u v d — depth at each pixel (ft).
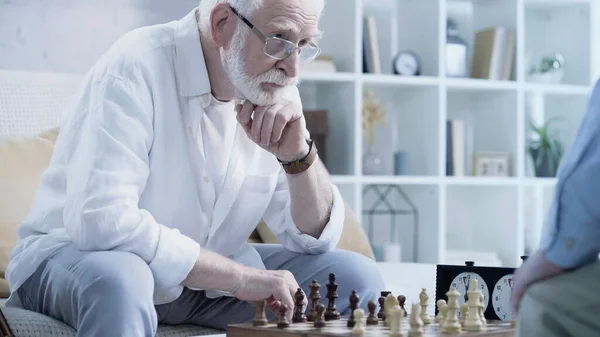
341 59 13.08
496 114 14.15
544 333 3.44
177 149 5.79
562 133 14.74
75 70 10.59
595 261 3.47
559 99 14.80
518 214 13.66
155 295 5.74
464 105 14.61
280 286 5.22
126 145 5.33
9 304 5.97
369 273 6.05
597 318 3.37
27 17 10.36
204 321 6.22
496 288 5.09
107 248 5.15
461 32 14.44
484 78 13.82
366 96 13.29
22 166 7.47
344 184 12.75
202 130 6.02
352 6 12.78
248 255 6.27
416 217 13.79
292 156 6.02
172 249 5.17
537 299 3.47
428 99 13.44
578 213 3.37
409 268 7.99
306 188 6.13
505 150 13.96
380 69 13.78
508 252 13.83
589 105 3.51
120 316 4.74
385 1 13.85
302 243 6.21
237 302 6.09
